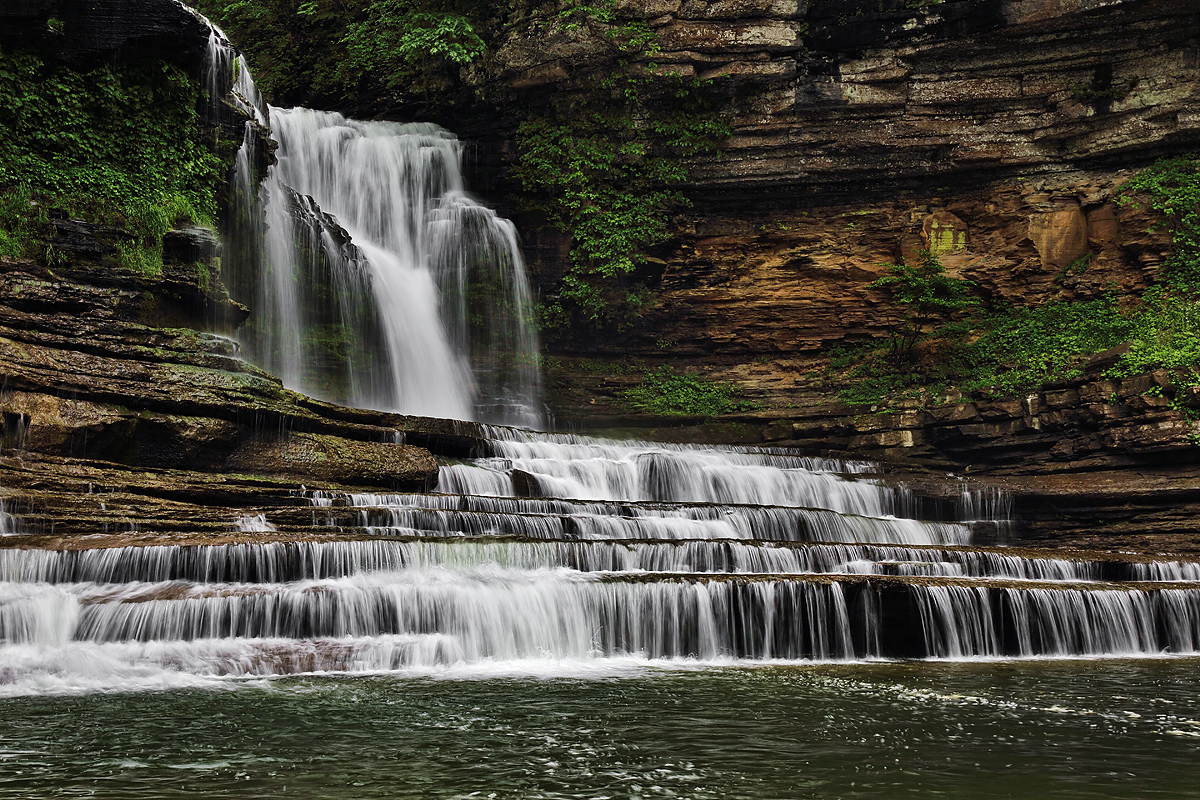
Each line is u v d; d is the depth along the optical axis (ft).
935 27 98.48
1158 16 93.91
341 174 99.45
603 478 73.05
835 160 103.45
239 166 79.10
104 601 39.73
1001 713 34.27
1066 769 26.86
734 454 80.94
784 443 97.35
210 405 58.39
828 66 101.30
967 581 51.34
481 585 44.09
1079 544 77.66
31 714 31.53
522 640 43.96
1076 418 82.53
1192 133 95.14
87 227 64.59
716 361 107.45
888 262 105.50
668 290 107.76
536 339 106.32
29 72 67.10
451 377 99.35
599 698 35.76
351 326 89.76
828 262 105.50
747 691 37.70
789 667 44.14
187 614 40.16
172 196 70.23
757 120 103.19
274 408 60.59
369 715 32.22
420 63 109.60
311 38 120.57
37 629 38.75
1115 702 36.52
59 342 56.75
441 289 101.65
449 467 65.41
